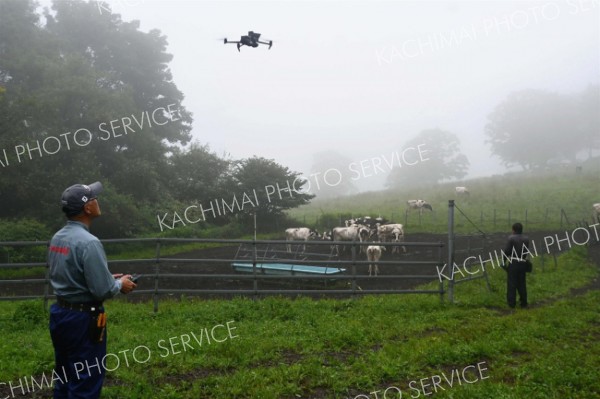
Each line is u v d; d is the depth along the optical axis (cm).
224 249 2561
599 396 561
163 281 1527
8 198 2561
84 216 434
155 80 4506
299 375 602
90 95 3003
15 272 1875
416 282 1470
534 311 997
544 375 609
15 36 3164
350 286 1412
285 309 966
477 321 907
